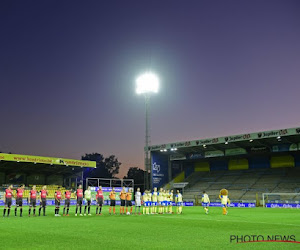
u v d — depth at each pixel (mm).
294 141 51938
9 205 23312
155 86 55281
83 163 55344
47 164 54594
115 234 13375
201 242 11312
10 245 10688
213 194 57094
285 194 46406
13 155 48344
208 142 52938
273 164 60469
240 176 61000
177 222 19172
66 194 25703
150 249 9961
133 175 89938
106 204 51656
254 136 48844
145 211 29016
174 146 56219
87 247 10305
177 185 61156
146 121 56281
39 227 15977
